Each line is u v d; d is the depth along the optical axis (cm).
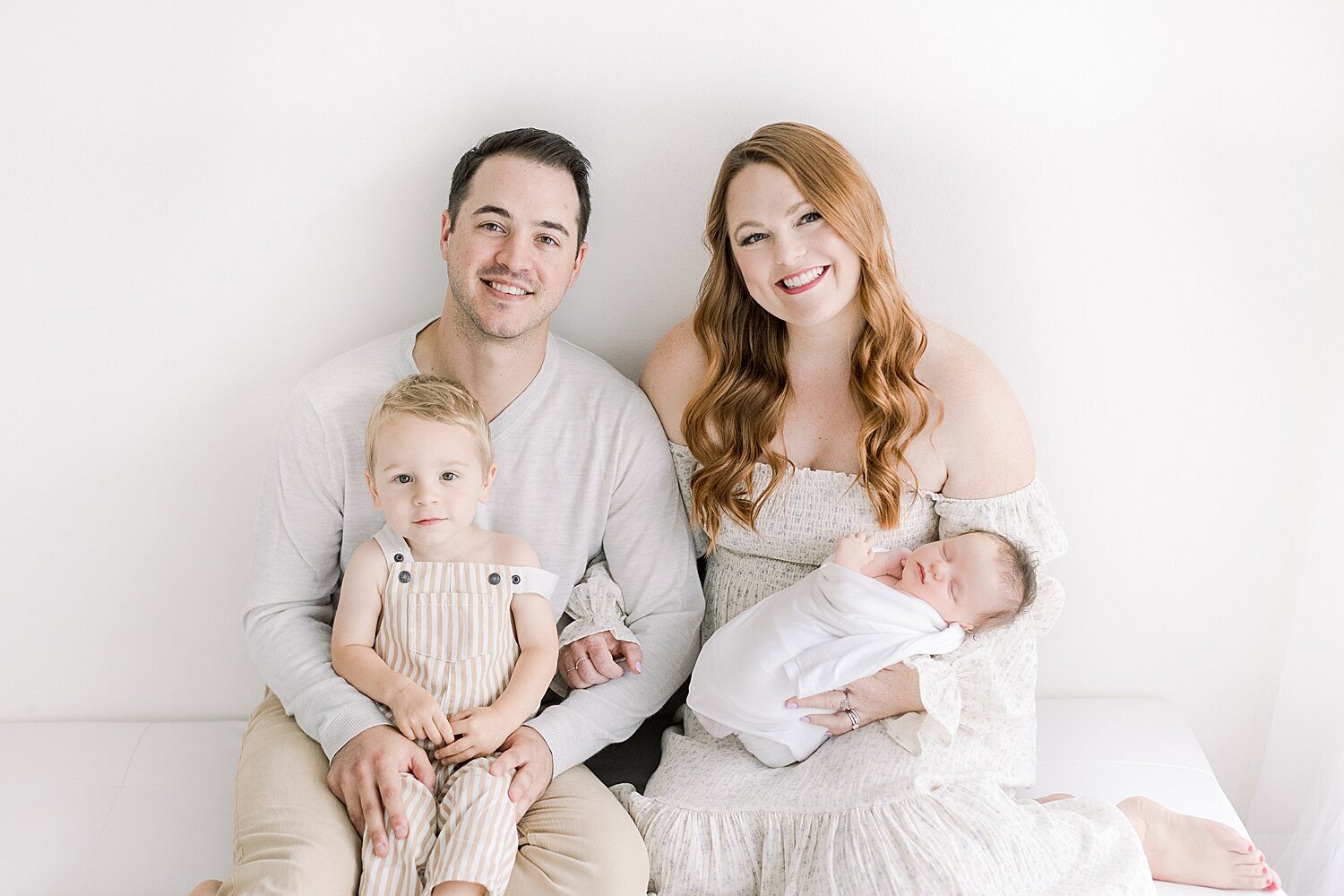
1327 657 191
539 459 180
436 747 158
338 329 192
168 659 204
